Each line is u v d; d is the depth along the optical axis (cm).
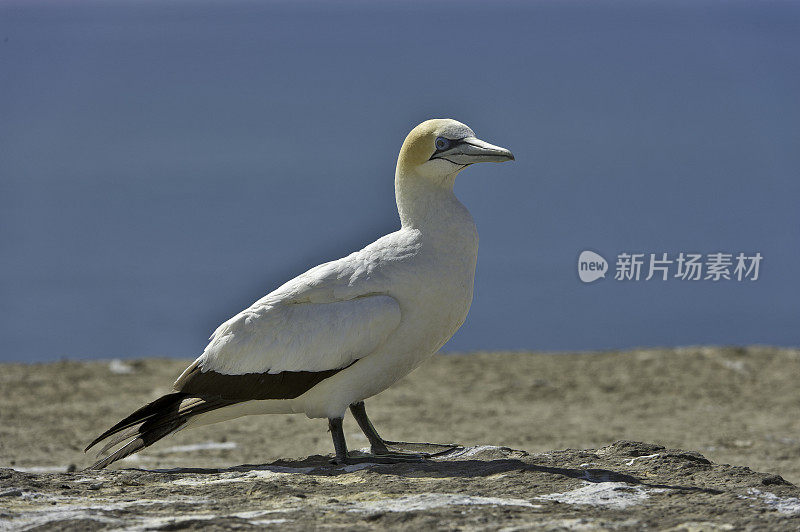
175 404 988
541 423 1672
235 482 891
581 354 2202
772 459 1423
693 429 1633
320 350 934
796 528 716
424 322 955
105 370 2017
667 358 2130
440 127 984
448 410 1761
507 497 807
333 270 959
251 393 958
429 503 788
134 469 977
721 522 736
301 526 725
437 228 971
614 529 720
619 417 1725
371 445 1018
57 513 765
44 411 1708
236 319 970
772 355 2141
